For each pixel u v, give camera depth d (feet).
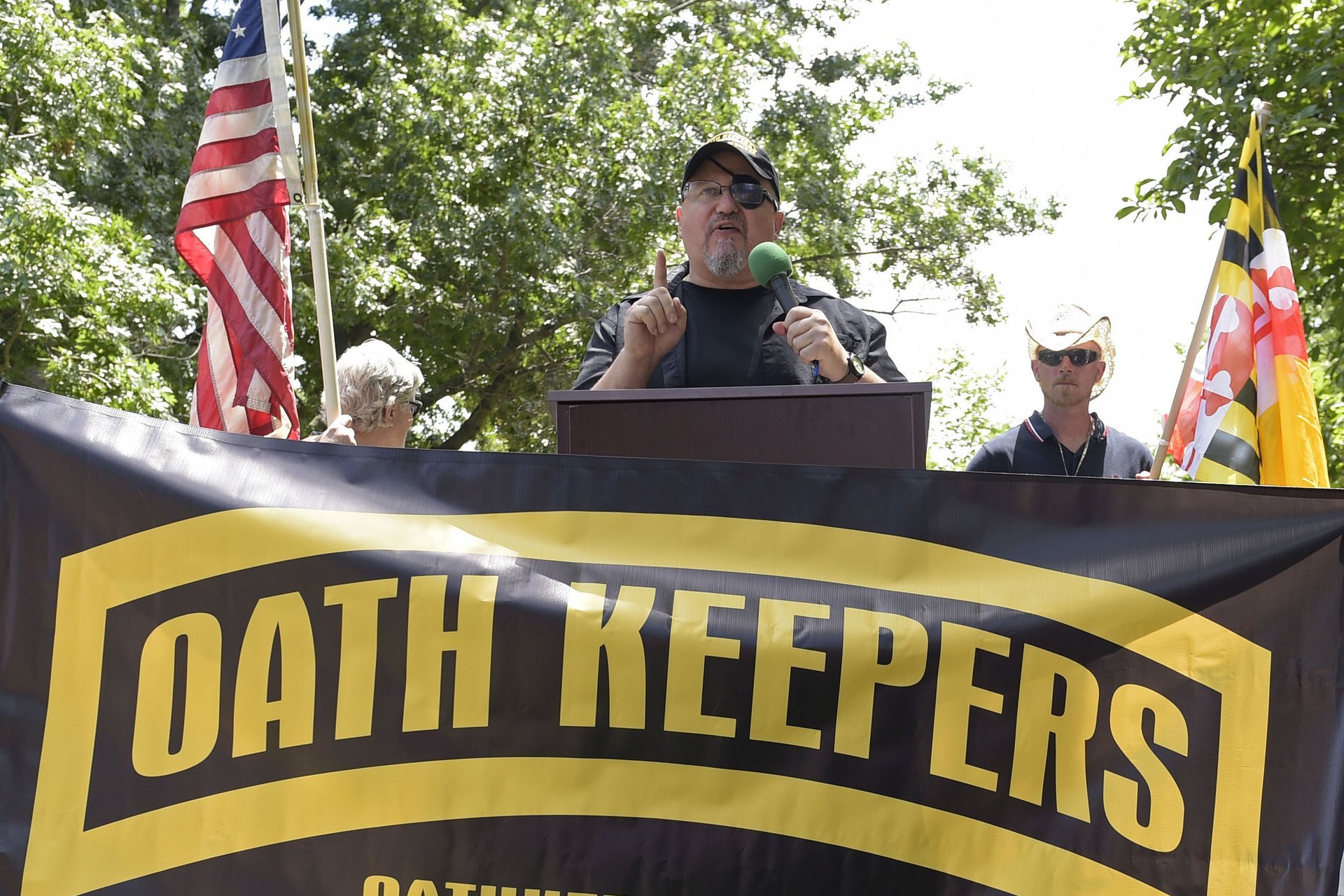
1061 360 18.47
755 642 11.29
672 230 68.08
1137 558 11.52
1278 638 11.41
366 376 15.87
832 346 13.76
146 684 11.21
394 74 66.59
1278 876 11.10
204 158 16.22
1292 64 38.29
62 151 51.13
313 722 11.17
